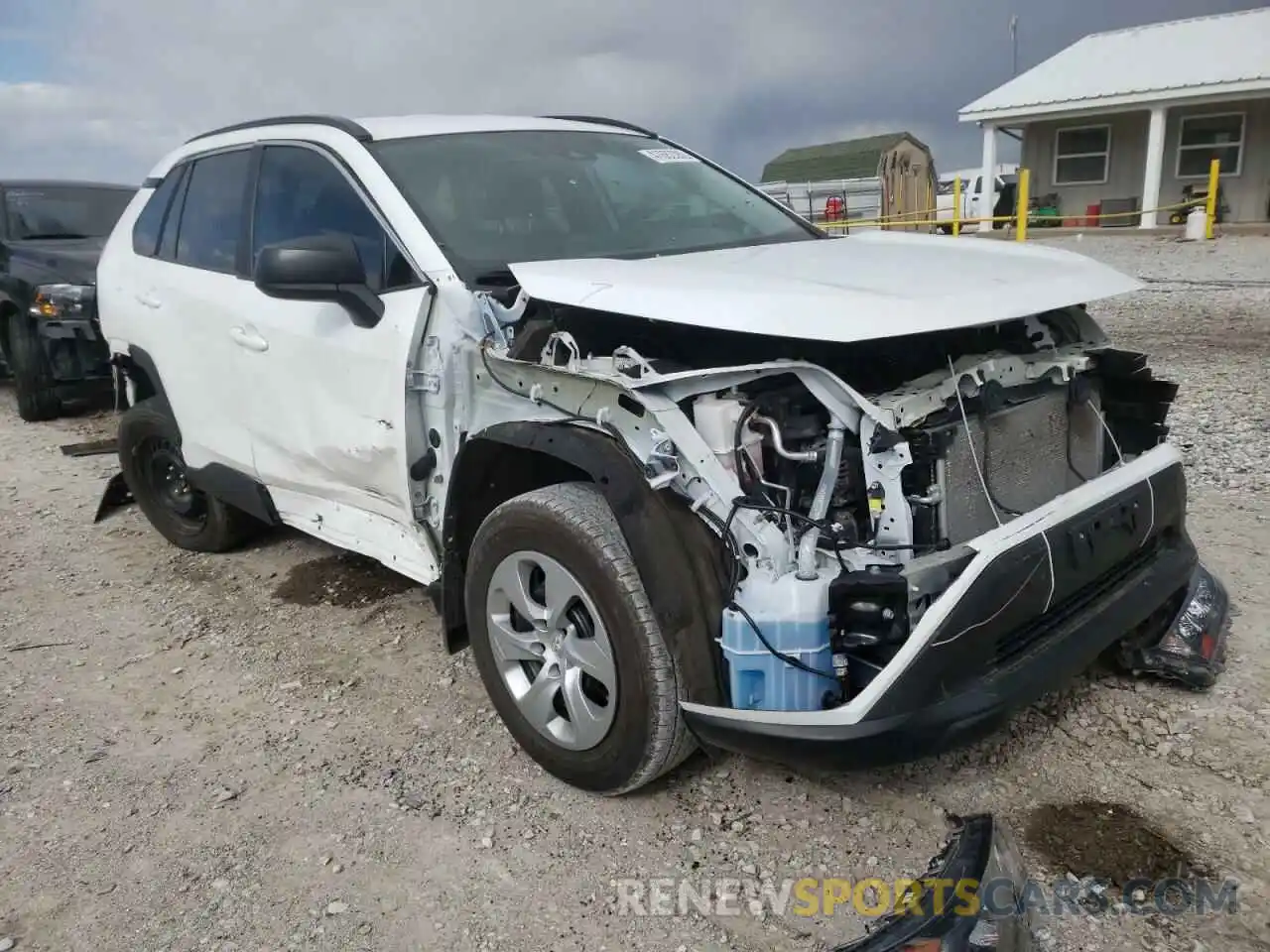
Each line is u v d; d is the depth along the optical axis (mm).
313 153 3969
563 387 2834
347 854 2857
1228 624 3637
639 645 2656
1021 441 2963
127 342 5012
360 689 3793
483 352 3068
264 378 4012
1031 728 3260
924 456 2625
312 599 4648
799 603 2424
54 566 5246
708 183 4492
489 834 2908
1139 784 2953
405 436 3373
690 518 2582
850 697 2502
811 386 2545
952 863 2367
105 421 8773
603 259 3410
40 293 8227
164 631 4406
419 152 3852
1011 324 3213
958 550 2484
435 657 4000
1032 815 2846
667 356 2932
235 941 2547
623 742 2773
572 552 2785
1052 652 2678
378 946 2510
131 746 3480
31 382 8641
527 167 3984
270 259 3221
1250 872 2586
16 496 6535
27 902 2719
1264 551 4453
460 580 3365
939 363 2846
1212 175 18375
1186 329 10188
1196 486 5375
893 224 22672
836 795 2980
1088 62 22422
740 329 2529
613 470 2643
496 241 3559
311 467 3941
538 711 3035
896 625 2387
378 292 3520
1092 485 2943
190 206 4695
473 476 3189
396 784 3172
